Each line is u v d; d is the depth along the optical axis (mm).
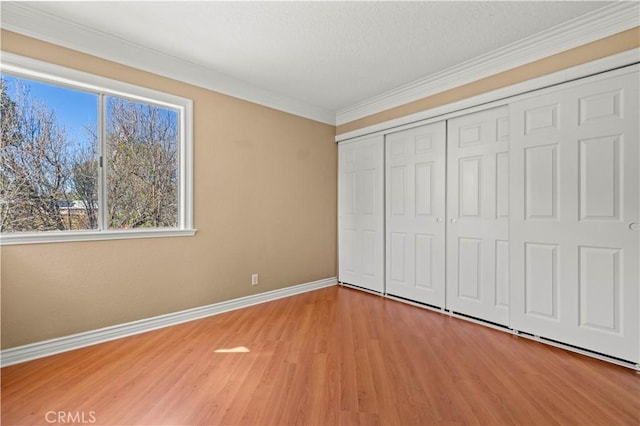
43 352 2094
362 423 1467
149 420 1479
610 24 1986
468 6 1959
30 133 2133
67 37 2156
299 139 3736
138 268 2529
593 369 1937
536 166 2354
